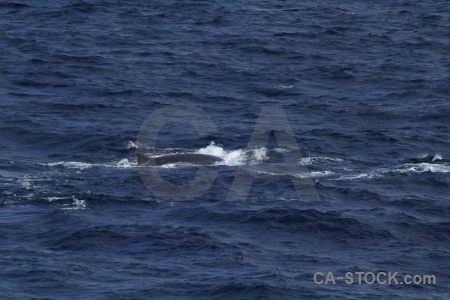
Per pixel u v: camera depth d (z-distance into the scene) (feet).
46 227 452.76
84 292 390.63
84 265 414.41
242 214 471.21
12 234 444.55
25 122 612.29
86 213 470.39
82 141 585.22
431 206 490.08
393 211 482.69
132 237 443.32
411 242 449.48
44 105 650.43
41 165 544.21
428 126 623.77
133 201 488.02
